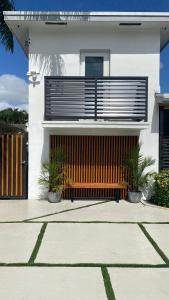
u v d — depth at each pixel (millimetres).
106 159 12055
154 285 5168
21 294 4824
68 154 12023
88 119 11672
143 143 11938
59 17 11086
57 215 9586
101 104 11656
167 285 5176
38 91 11906
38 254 6434
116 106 11492
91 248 6832
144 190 11844
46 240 7305
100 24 11484
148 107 11906
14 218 9203
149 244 7137
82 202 11484
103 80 11320
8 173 11859
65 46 11945
